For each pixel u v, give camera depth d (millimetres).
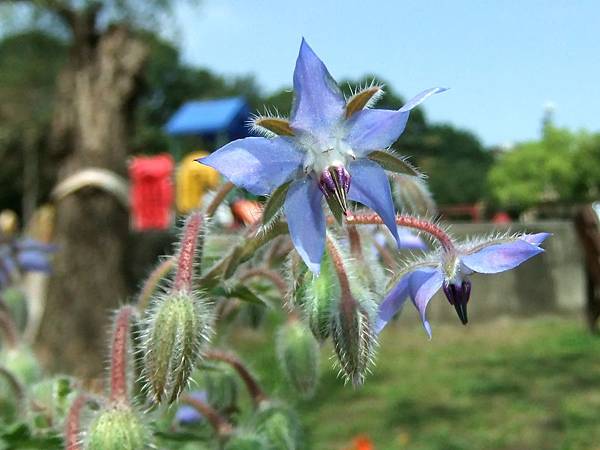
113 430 95
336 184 84
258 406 127
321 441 444
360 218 97
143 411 103
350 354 92
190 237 100
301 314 104
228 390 131
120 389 99
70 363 501
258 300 103
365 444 245
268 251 117
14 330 156
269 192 85
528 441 445
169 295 96
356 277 96
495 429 466
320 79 85
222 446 119
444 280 96
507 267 95
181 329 93
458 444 438
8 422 138
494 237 98
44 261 208
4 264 201
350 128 87
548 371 611
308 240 85
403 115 85
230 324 132
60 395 119
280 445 122
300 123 86
